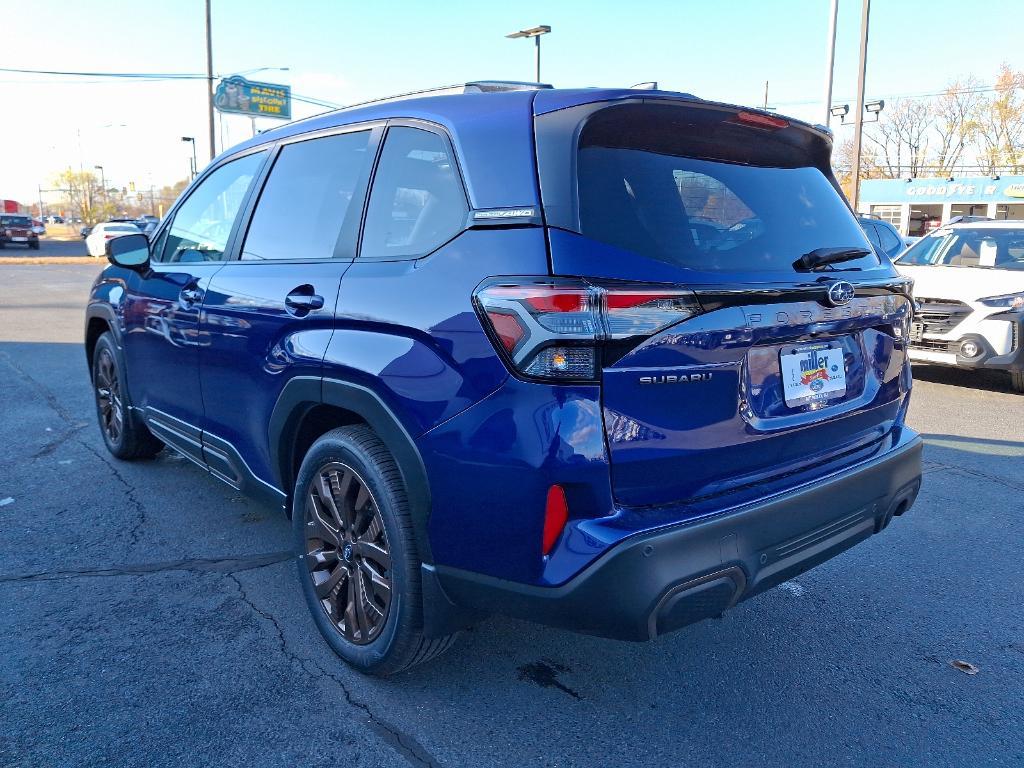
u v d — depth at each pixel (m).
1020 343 7.29
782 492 2.38
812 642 3.12
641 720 2.59
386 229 2.68
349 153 2.98
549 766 2.36
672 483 2.22
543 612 2.18
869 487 2.67
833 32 18.42
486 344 2.16
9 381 7.68
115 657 2.87
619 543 2.05
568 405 2.05
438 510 2.32
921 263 8.91
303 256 3.04
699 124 2.53
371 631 2.68
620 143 2.34
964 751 2.47
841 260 2.75
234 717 2.54
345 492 2.71
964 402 7.44
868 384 2.89
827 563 3.87
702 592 2.18
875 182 48.66
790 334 2.44
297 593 3.39
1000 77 53.91
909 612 3.38
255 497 3.38
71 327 12.05
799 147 2.94
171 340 3.81
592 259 2.10
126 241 4.15
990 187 44.34
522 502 2.13
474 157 2.38
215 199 3.83
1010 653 3.06
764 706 2.68
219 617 3.17
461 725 2.54
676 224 2.31
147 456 5.06
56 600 3.28
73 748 2.37
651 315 2.10
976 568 3.82
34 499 4.44
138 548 3.81
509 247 2.20
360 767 2.33
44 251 43.06
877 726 2.59
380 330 2.49
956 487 4.96
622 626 2.10
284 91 45.59
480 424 2.18
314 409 2.91
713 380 2.25
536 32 27.73
